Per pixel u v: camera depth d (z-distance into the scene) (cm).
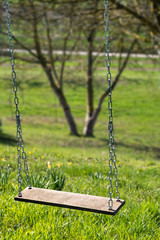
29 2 1614
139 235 405
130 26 1777
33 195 398
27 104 3119
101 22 1578
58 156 839
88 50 2219
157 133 2427
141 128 2580
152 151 1980
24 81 2831
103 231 407
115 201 380
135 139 2281
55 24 1989
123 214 449
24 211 442
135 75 3516
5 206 462
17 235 384
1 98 3231
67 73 2359
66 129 2584
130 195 543
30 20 1827
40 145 1914
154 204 485
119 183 609
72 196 394
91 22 1631
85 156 877
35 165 693
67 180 600
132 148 2034
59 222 419
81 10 1536
